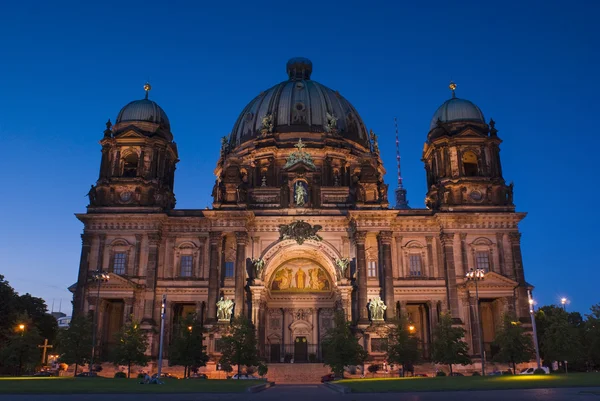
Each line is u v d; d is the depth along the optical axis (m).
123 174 86.69
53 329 108.06
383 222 81.50
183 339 69.81
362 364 71.75
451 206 84.12
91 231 82.12
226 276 81.25
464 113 90.50
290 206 84.62
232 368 74.50
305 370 74.31
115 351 69.69
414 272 82.88
